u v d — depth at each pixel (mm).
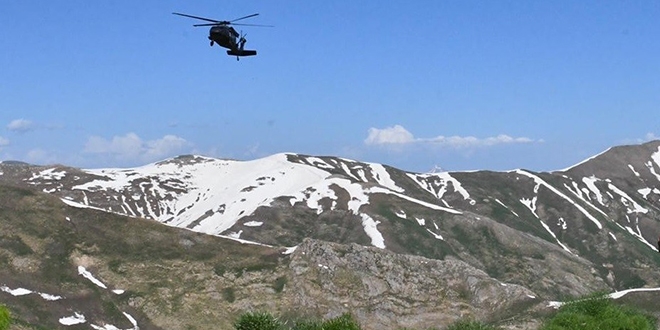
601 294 70062
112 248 129500
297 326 52562
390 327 119688
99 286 120562
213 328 114750
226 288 123750
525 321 112500
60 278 119938
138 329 113125
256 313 51531
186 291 121562
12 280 116438
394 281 128500
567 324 68500
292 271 127562
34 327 99250
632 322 67625
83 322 110688
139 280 123000
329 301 122625
